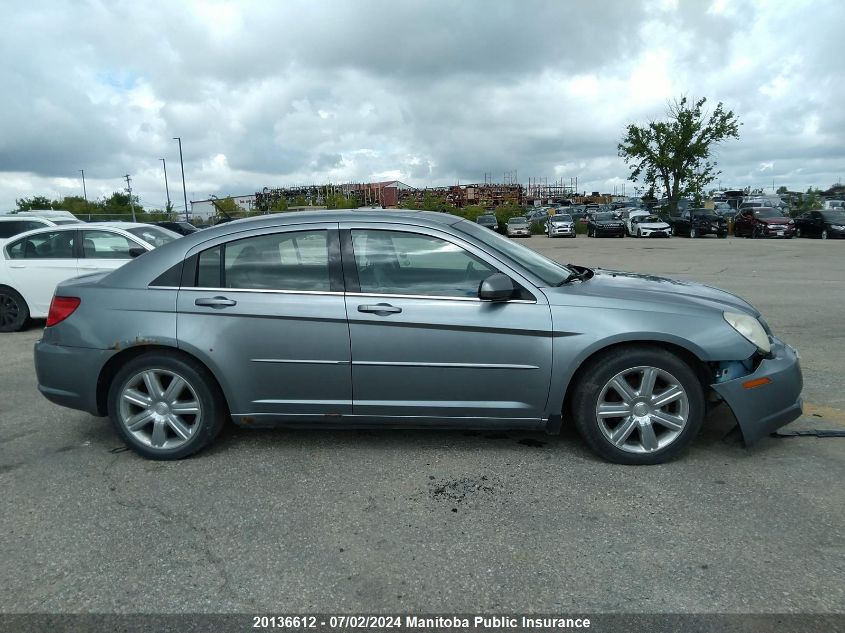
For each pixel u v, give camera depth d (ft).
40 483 12.32
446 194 408.87
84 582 9.03
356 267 12.80
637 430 12.43
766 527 10.02
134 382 13.21
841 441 13.38
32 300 28.76
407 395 12.70
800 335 23.63
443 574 9.00
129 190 175.22
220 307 12.77
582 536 9.91
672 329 11.88
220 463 13.10
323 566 9.28
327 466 12.82
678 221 116.88
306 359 12.70
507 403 12.57
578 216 157.89
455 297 12.48
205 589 8.80
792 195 156.35
